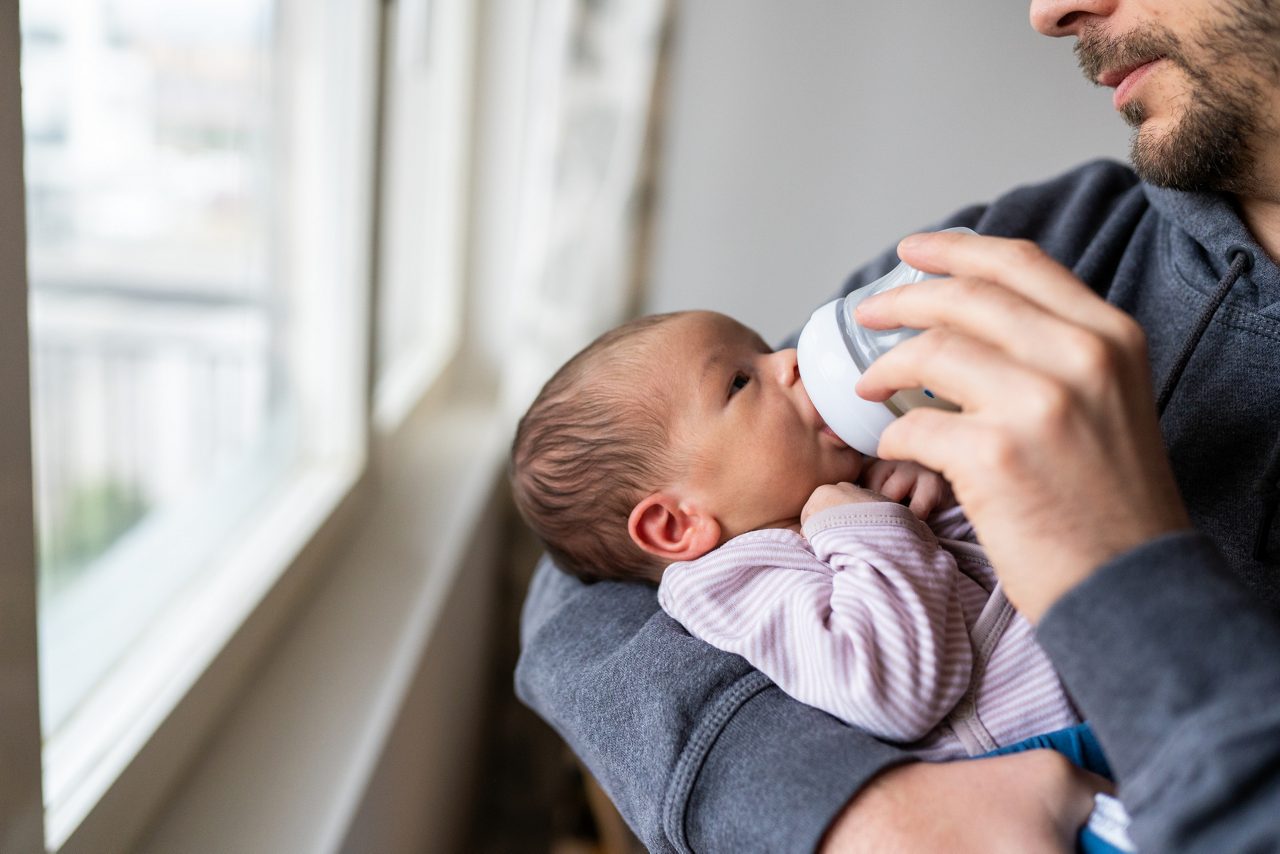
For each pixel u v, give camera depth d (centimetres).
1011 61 233
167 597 120
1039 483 55
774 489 95
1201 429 84
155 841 94
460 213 251
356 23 151
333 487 162
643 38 207
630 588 91
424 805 161
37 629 68
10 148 61
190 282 156
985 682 76
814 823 62
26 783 68
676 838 69
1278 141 79
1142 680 51
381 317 177
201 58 144
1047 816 63
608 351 103
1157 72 81
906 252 65
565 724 83
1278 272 82
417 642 138
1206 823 48
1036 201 108
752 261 250
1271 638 50
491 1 244
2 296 61
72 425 146
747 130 242
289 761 109
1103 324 58
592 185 213
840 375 78
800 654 74
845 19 234
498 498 228
